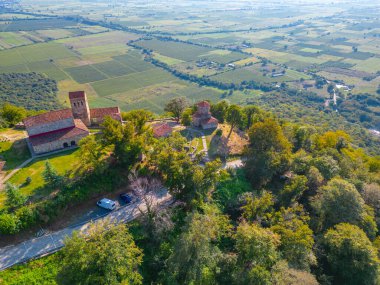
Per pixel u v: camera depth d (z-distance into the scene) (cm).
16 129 11450
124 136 8900
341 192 8256
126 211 7944
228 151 11675
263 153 10031
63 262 5512
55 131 10138
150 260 6950
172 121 14400
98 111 12325
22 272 6175
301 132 12962
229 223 8081
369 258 6819
